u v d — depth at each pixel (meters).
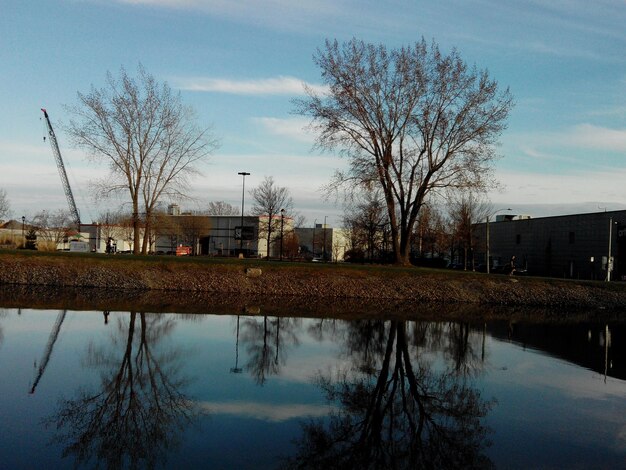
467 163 38.78
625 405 11.30
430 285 34.94
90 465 7.34
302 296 33.41
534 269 75.19
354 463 7.78
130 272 34.22
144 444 8.18
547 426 9.73
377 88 38.97
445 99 38.66
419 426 9.54
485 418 10.11
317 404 10.60
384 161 39.66
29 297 26.73
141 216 49.56
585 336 21.70
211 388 11.38
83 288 32.53
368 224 66.88
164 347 15.38
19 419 9.07
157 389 11.13
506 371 14.33
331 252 106.25
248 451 8.05
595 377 14.01
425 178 39.56
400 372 13.73
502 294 34.66
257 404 10.41
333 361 14.70
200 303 27.34
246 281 34.19
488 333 21.20
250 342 16.83
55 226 108.06
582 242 67.06
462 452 8.34
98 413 9.50
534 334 21.55
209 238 98.00
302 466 7.57
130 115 46.47
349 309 27.72
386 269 36.62
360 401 10.93
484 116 38.53
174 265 34.97
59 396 10.41
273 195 79.44
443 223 84.94
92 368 12.62
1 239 89.62
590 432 9.45
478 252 87.12
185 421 9.28
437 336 19.84
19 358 13.36
